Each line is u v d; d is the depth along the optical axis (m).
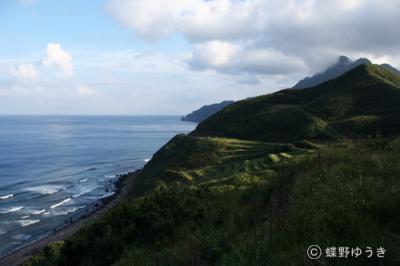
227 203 13.67
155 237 13.26
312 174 10.15
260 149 94.31
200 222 12.41
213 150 95.00
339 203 6.66
